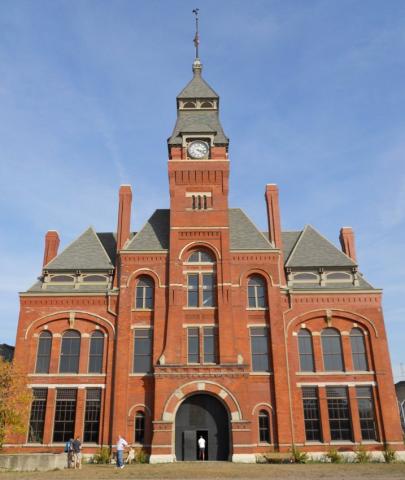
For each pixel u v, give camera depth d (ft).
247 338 132.26
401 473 87.86
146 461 117.50
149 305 136.05
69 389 129.49
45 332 135.74
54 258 147.23
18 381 117.08
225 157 149.89
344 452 123.65
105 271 143.02
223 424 122.93
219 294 133.18
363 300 138.62
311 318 136.87
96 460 117.29
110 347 132.26
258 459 117.39
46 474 90.12
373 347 134.00
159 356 128.57
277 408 125.29
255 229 149.89
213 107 163.73
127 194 152.05
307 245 151.94
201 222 141.49
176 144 152.05
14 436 124.26
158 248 141.90
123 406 124.36
